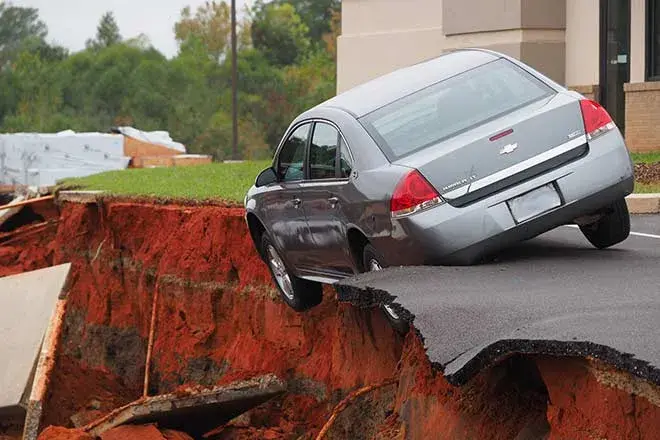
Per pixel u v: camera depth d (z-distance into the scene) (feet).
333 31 362.33
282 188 44.88
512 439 30.94
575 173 38.09
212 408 52.11
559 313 30.66
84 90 336.29
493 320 30.78
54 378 66.28
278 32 349.00
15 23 411.54
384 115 40.57
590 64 92.89
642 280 35.14
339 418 46.93
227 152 310.65
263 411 54.13
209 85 331.36
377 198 38.14
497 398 31.99
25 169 167.22
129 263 78.13
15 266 95.71
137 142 178.91
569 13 94.99
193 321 65.92
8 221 103.96
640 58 87.30
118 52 337.52
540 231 37.96
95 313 80.12
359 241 40.86
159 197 76.89
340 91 125.90
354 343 48.57
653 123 84.84
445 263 37.58
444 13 101.09
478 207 37.24
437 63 43.91
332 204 41.01
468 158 37.63
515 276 36.47
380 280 36.76
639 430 25.25
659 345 25.54
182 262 67.05
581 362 27.12
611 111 91.71
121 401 67.00
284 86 329.52
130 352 76.13
